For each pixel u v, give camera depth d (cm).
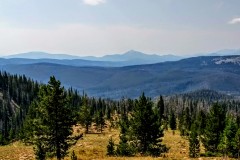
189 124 11881
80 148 6512
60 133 3659
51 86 3653
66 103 3681
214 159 3931
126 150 4809
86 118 11344
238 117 9169
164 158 3712
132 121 4603
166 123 12812
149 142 4512
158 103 14775
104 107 18375
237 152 5044
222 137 5369
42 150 3875
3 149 6919
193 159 3794
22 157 5791
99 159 3962
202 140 5712
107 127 13225
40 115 3656
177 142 8325
